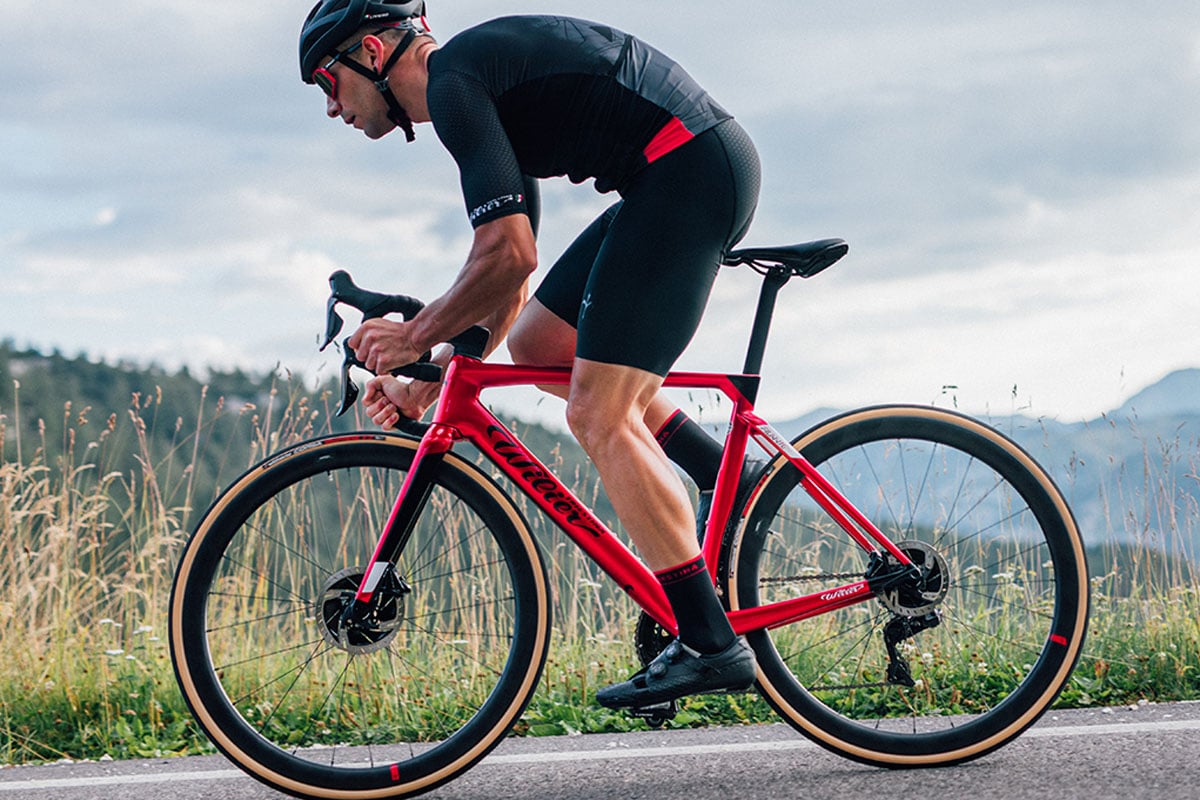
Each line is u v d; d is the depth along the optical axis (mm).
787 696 2652
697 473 2744
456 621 2723
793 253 2561
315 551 2775
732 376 2660
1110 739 2760
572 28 2461
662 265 2396
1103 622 3877
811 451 2699
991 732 2631
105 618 4129
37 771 2965
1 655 3848
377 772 2527
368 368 2434
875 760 2627
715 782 2559
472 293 2326
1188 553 4027
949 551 2721
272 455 2562
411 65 2484
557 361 2748
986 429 2711
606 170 2459
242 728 2521
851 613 2834
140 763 2979
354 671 3037
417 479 2539
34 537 4270
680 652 2492
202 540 2527
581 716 3350
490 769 2754
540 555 2584
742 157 2484
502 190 2314
